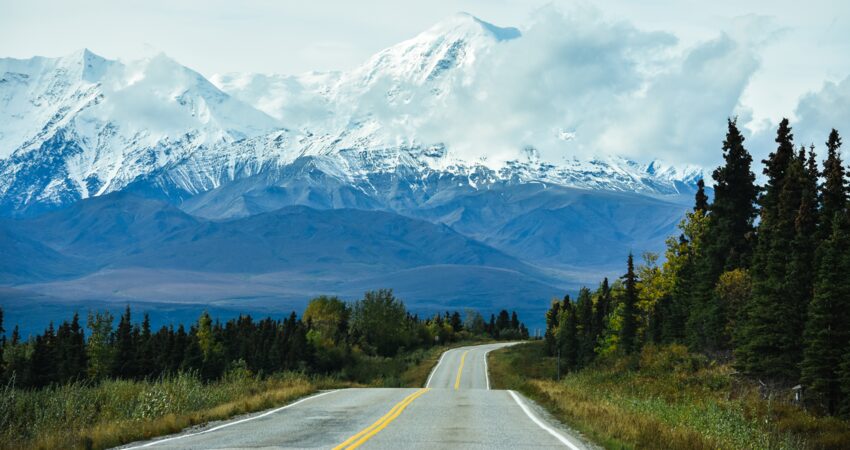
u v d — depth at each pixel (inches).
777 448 1162.6
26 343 3907.5
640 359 2938.0
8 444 969.5
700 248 3570.4
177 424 1166.3
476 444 1015.6
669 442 1013.2
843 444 1403.8
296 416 1369.3
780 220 2420.0
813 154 2674.7
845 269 1959.9
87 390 1359.5
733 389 2122.3
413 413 1440.7
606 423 1200.2
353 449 951.0
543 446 1011.3
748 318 2460.6
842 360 1884.8
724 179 3422.7
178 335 3919.8
